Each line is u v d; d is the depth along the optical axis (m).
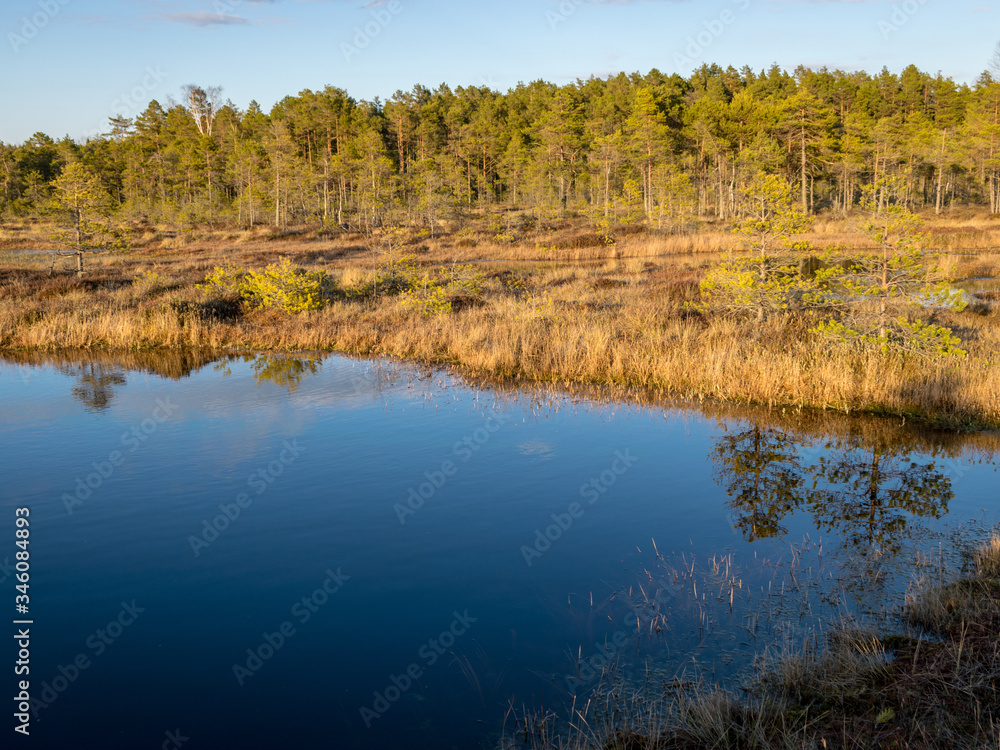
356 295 24.09
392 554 6.80
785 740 3.85
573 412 11.80
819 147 64.31
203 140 82.62
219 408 12.45
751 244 15.33
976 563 6.06
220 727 4.40
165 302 21.59
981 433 9.94
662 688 4.64
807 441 10.04
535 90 108.31
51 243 47.47
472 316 19.16
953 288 23.44
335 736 4.31
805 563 6.39
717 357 13.37
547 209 67.00
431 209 63.84
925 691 4.21
